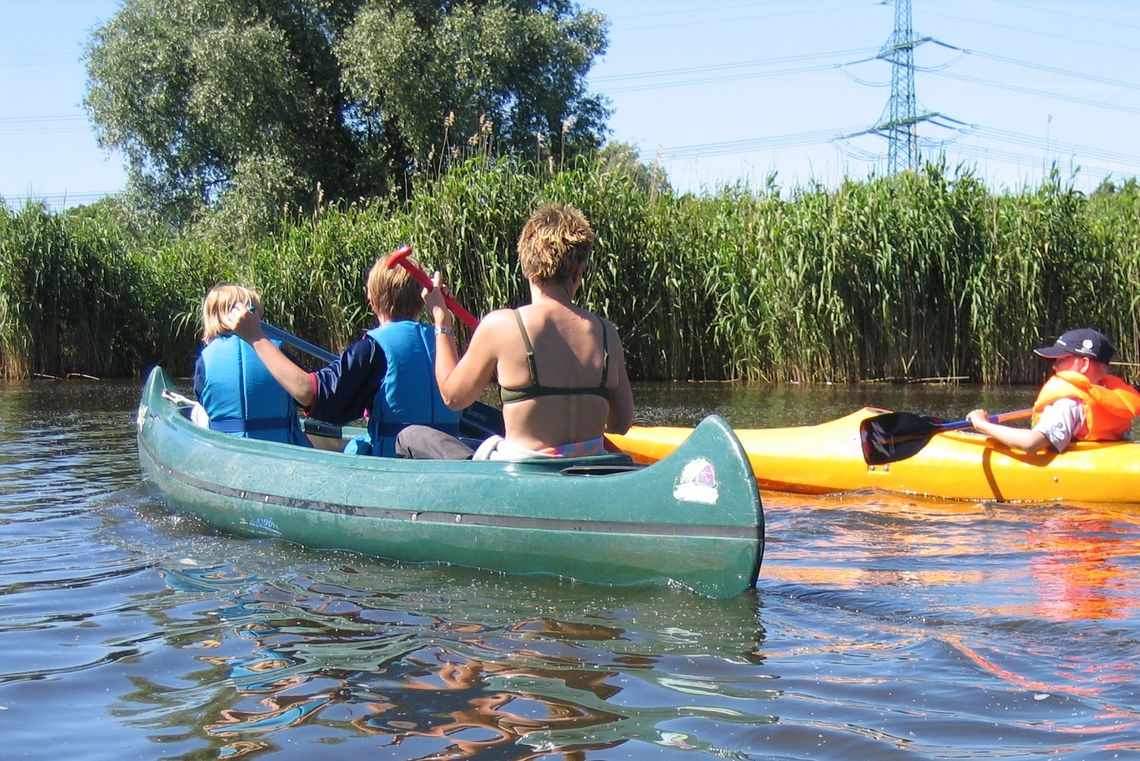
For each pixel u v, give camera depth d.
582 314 3.65
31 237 14.68
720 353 13.20
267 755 2.20
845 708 2.42
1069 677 2.61
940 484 5.54
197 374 5.02
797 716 2.37
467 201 12.35
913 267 12.36
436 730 2.30
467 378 3.63
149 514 4.77
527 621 3.10
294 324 13.66
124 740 2.29
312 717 2.39
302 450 4.33
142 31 25.03
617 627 3.04
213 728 2.34
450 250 12.33
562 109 23.73
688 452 3.36
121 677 2.66
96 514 4.77
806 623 3.09
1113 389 5.44
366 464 4.04
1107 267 12.66
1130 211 13.12
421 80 22.03
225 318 4.28
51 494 5.27
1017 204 12.55
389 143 25.33
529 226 3.61
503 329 3.56
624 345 13.07
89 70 25.08
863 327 12.43
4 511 4.83
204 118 23.42
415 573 3.69
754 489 3.23
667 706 2.43
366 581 3.59
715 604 3.27
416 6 23.11
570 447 3.64
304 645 2.90
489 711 2.41
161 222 25.98
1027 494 5.33
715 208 13.71
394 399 4.32
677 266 13.06
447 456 4.09
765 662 2.74
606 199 12.73
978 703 2.44
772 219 12.80
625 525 3.43
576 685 2.57
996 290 12.15
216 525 4.50
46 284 14.89
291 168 23.45
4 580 3.61
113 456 6.65
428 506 3.79
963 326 12.51
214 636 2.99
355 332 13.41
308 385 4.21
